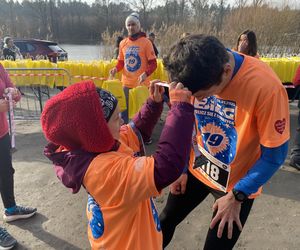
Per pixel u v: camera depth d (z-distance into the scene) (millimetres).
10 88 2834
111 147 1271
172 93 1292
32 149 5031
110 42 12047
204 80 1286
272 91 1427
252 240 2814
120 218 1311
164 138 1223
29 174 4152
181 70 1286
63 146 1332
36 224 3094
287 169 4203
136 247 1376
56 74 6629
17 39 13688
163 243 2072
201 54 1264
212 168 1835
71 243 2832
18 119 6441
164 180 1189
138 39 4758
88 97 1173
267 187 3754
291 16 14000
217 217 1610
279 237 2855
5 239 2732
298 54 13727
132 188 1197
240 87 1492
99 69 6828
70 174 1296
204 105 1723
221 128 1688
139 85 4746
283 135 1442
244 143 1613
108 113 1279
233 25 14289
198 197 2043
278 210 3283
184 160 1219
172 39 11758
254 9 14180
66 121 1188
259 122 1488
